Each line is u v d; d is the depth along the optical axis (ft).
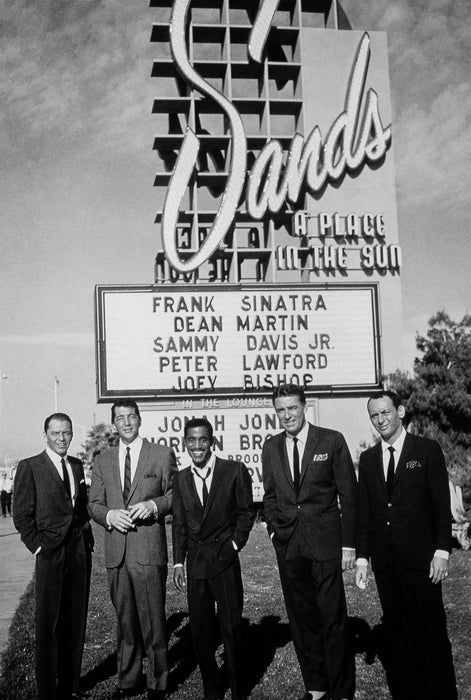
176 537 21.85
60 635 20.97
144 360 61.41
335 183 72.90
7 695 21.35
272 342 62.44
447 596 31.60
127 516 21.38
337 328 63.05
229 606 20.89
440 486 18.92
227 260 73.51
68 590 21.03
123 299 61.77
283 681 22.24
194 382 61.46
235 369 62.03
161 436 61.36
